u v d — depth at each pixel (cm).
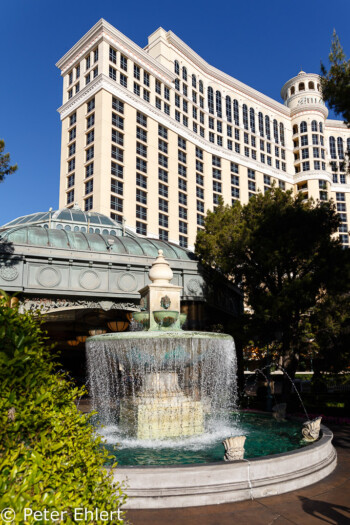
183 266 1925
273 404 1717
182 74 7206
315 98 8869
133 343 930
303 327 1775
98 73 5944
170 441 903
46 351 379
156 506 559
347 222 8556
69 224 2767
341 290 1590
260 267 1783
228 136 7750
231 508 555
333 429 1204
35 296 1706
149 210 5969
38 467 255
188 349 960
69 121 6291
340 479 685
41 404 325
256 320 1661
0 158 1314
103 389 1214
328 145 9131
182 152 6812
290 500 584
